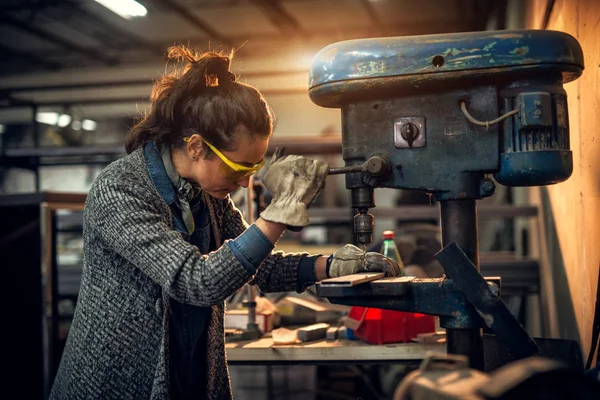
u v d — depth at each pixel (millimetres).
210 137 1196
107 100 7207
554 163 1151
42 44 7289
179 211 1264
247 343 1868
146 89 8602
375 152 1223
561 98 1175
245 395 2752
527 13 3094
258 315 2057
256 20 6602
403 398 763
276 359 1787
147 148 1269
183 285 1113
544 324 2928
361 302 1195
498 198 5352
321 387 3156
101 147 3941
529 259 3092
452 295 1148
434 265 2646
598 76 1503
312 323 2223
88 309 1237
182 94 1226
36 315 2561
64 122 9062
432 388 708
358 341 1852
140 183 1214
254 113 1200
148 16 6367
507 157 1170
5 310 2576
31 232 2553
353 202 1252
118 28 6789
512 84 1175
